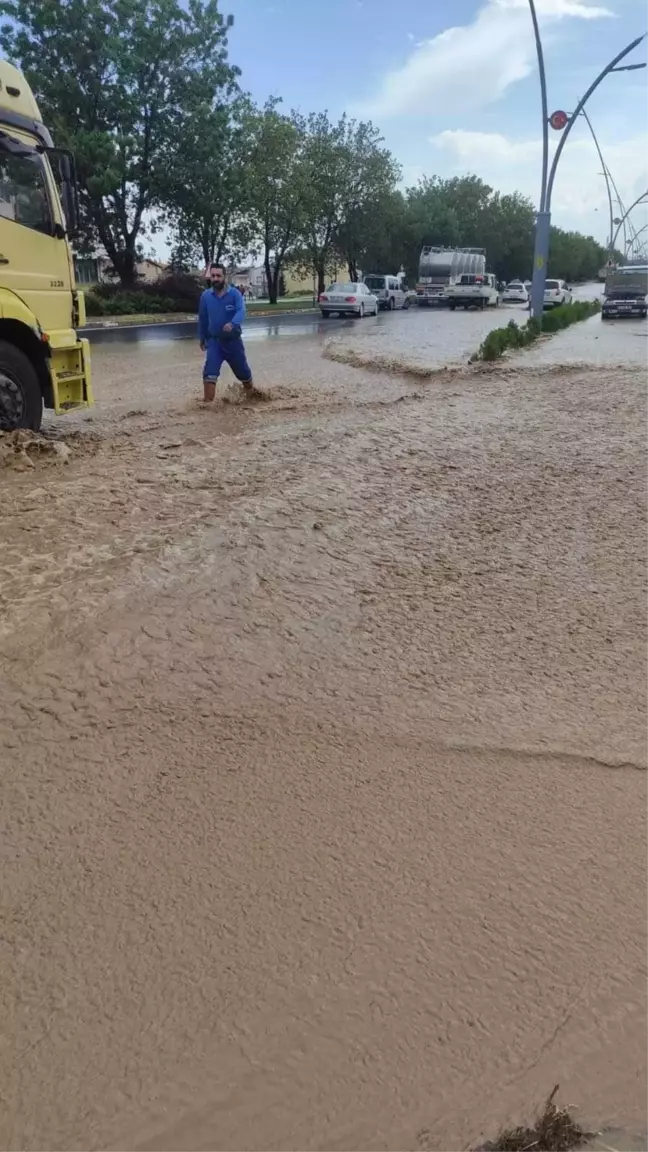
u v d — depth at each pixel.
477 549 4.85
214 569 4.27
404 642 3.68
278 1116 1.73
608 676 3.46
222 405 9.91
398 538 4.96
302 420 8.76
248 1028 1.90
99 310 34.12
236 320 9.84
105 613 3.71
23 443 6.74
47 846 2.44
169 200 37.38
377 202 52.28
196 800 2.63
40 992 1.98
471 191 79.62
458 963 2.08
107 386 12.02
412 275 67.38
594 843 2.51
